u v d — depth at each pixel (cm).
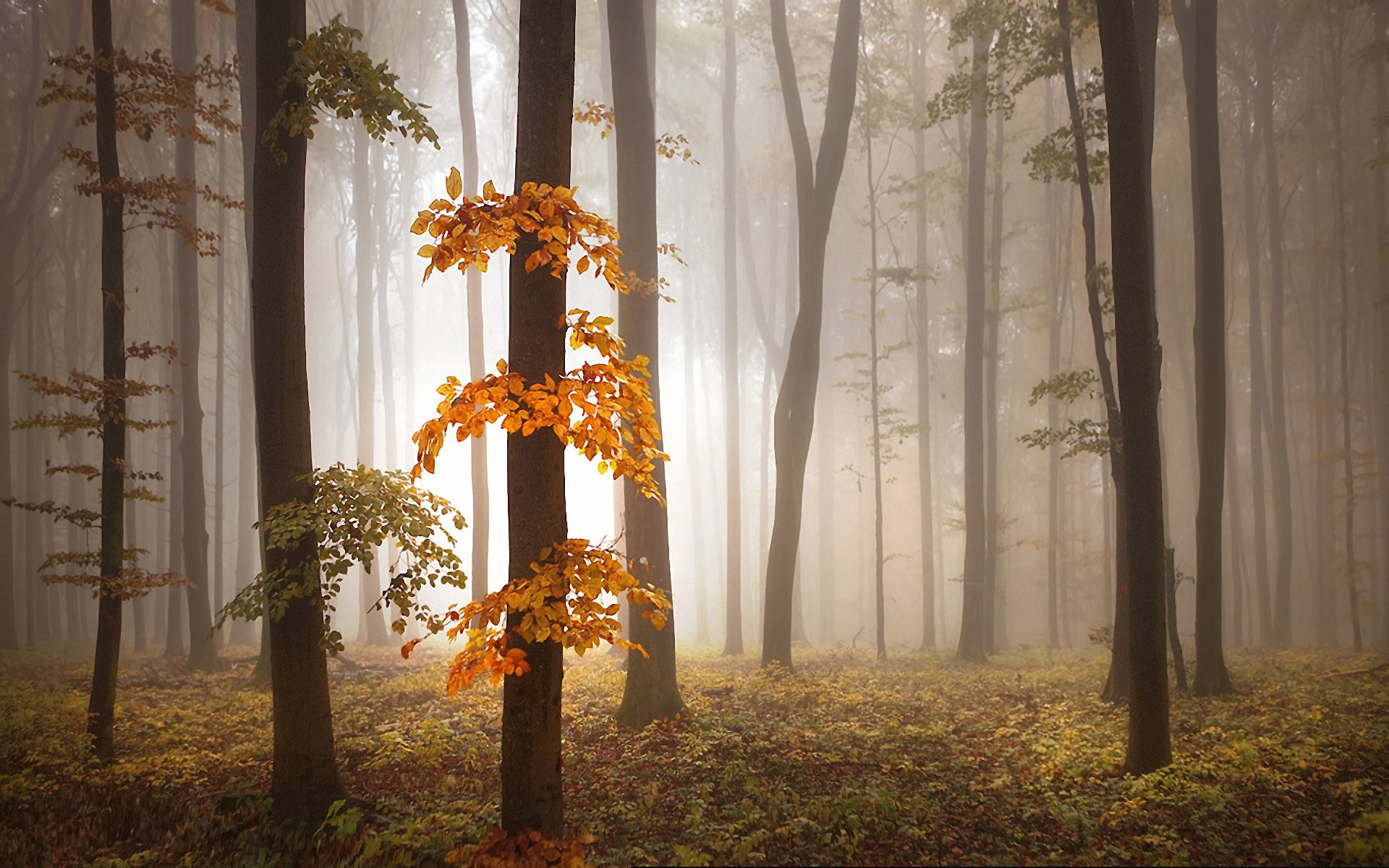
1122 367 819
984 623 2272
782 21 1817
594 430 457
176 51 2120
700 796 766
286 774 707
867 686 1458
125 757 941
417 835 633
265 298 721
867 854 633
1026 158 1275
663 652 1101
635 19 1278
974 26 1387
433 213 465
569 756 920
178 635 2178
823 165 1748
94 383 860
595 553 480
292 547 698
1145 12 1256
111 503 880
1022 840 670
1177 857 600
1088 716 1134
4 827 684
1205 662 1265
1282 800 717
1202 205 1343
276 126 719
